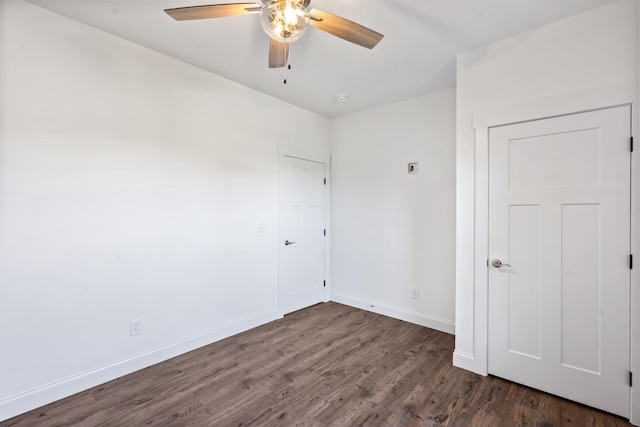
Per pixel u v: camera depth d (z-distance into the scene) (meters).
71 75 2.11
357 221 4.02
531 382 2.20
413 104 3.48
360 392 2.15
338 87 3.21
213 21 2.13
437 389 2.20
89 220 2.19
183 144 2.72
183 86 2.72
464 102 2.48
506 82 2.28
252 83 3.15
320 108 3.87
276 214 3.57
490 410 1.97
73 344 2.12
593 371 1.98
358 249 4.00
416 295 3.45
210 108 2.92
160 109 2.57
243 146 3.21
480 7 1.94
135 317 2.42
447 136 3.21
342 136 4.18
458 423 1.85
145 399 2.06
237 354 2.71
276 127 3.55
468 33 2.22
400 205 3.59
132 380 2.29
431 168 3.33
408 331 3.23
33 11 1.95
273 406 2.00
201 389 2.18
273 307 3.54
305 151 3.92
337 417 1.90
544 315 2.15
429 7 1.94
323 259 4.23
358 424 1.84
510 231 2.28
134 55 2.41
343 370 2.45
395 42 2.34
